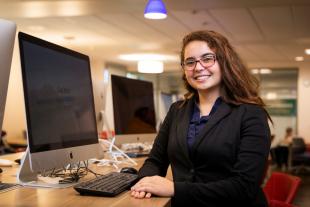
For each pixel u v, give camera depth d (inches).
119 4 175.2
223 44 60.8
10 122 289.3
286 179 83.8
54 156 57.9
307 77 411.8
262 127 55.8
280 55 354.6
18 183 59.2
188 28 239.3
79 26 234.1
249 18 212.8
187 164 57.8
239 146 55.3
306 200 223.3
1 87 56.9
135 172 67.4
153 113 121.4
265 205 56.9
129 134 107.7
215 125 57.2
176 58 370.9
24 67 53.9
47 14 194.9
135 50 326.6
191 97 65.6
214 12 199.3
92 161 82.0
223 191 51.6
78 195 51.7
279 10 194.2
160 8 145.9
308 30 243.6
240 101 59.2
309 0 168.9
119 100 105.9
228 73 60.1
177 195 51.1
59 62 62.7
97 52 339.0
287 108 425.4
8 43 57.1
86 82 71.6
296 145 368.8
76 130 65.4
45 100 57.7
